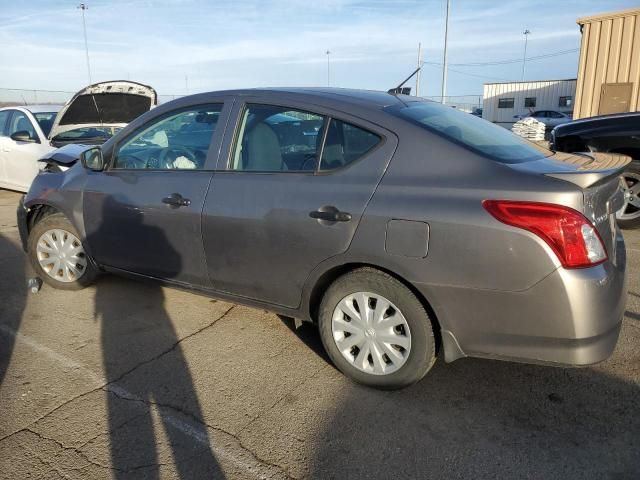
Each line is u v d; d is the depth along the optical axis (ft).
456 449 8.10
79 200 13.44
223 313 13.29
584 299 7.69
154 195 11.78
